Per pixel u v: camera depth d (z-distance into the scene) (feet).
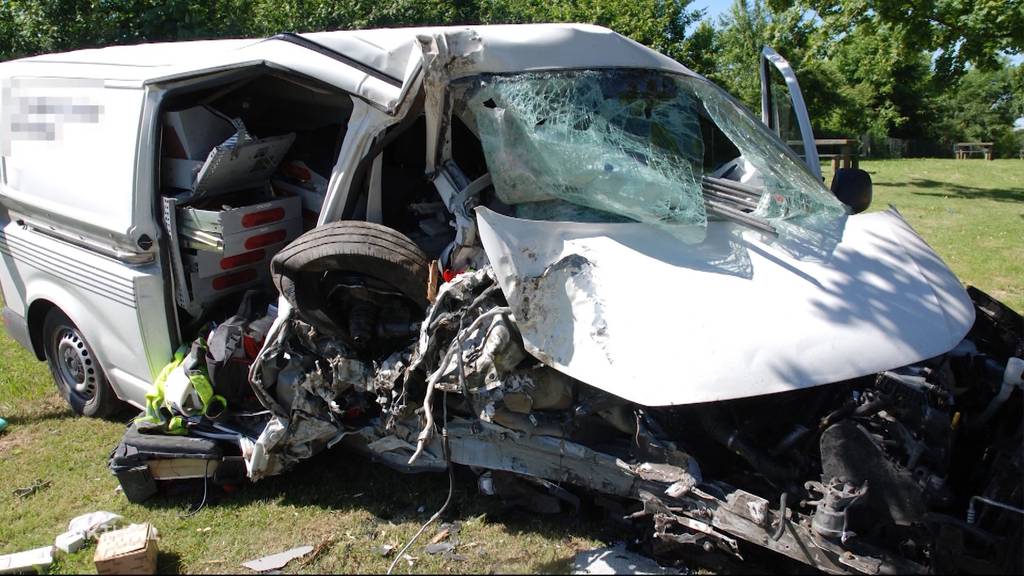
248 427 13.78
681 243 11.25
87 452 15.78
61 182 15.71
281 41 13.75
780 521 9.32
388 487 13.62
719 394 9.62
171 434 13.71
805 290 10.77
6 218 17.85
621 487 10.73
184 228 13.82
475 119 12.17
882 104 128.47
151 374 14.56
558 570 10.77
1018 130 178.60
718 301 10.42
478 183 12.30
